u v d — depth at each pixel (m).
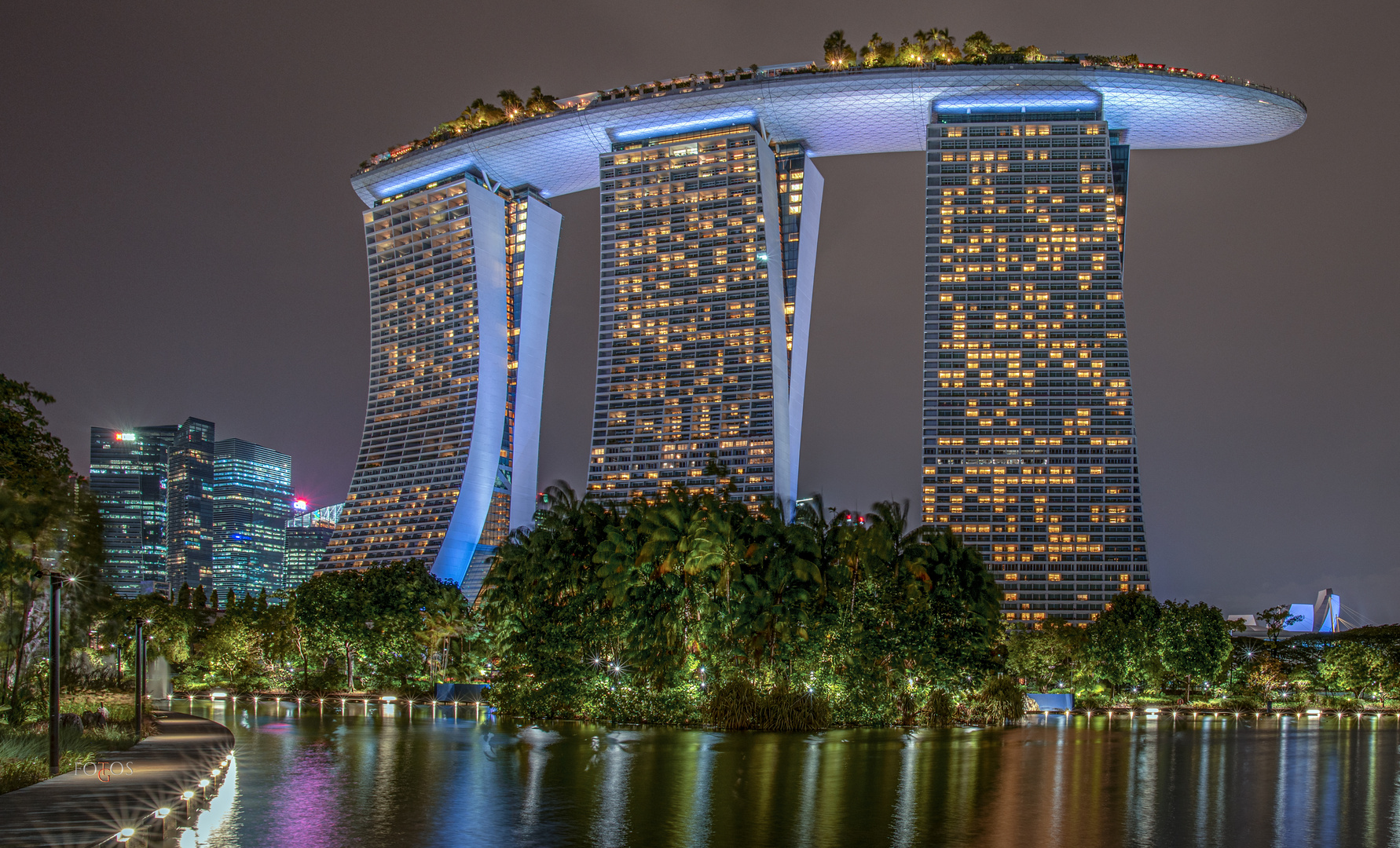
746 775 60.19
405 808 48.06
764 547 99.62
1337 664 182.12
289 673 168.12
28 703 71.62
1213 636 156.62
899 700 105.81
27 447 68.19
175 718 97.44
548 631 102.00
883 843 42.06
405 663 152.25
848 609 102.31
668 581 97.94
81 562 75.56
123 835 37.03
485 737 83.06
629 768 63.06
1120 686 162.88
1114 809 51.59
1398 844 44.94
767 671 96.25
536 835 42.47
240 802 49.62
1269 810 53.03
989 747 81.06
